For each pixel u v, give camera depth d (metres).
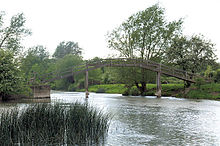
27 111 9.05
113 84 59.22
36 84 29.78
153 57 38.03
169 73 34.31
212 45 33.78
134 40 37.50
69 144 7.77
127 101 26.25
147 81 38.31
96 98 31.45
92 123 8.96
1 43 34.59
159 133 9.94
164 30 37.00
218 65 34.50
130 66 35.00
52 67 82.06
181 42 34.88
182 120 13.25
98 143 8.23
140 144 8.23
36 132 7.94
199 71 37.41
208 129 10.83
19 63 26.70
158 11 37.78
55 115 9.04
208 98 29.61
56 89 81.25
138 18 37.72
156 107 20.02
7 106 16.92
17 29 34.69
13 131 8.09
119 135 9.45
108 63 34.62
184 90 35.41
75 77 73.44
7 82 24.50
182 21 37.88
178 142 8.57
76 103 10.55
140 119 13.44
